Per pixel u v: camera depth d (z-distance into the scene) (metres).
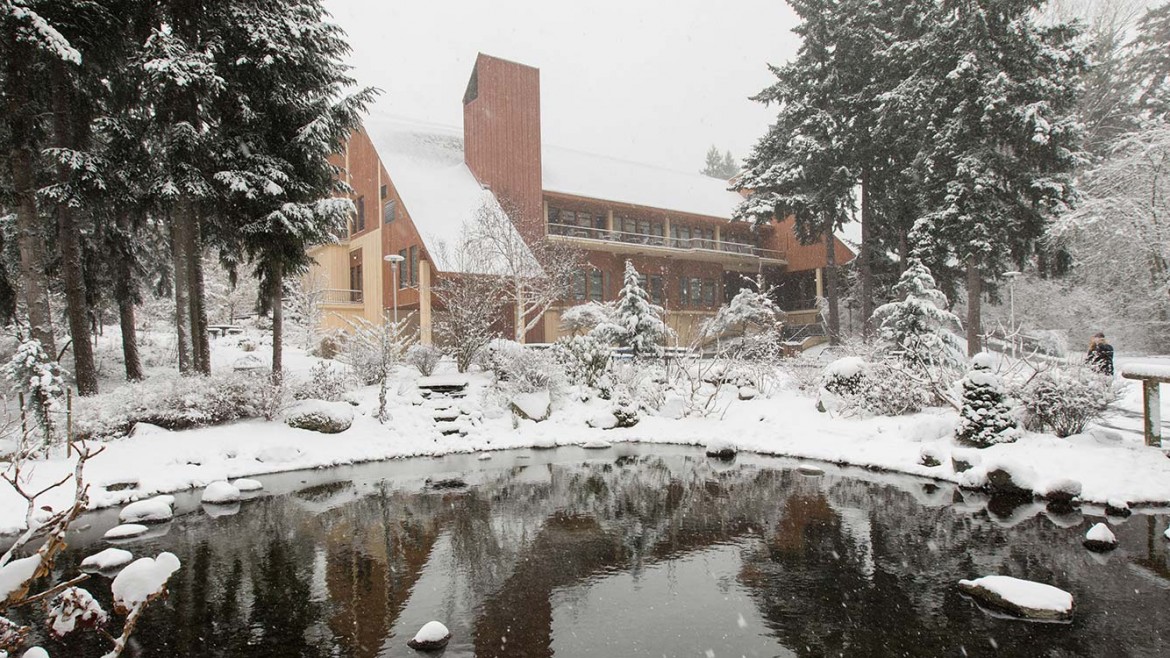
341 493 9.90
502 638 4.74
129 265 17.64
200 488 10.49
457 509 8.72
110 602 5.61
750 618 5.01
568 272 29.03
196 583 6.04
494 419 15.80
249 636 4.88
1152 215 22.17
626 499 9.11
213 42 14.34
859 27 28.36
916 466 10.34
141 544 7.37
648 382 17.30
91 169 13.16
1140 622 4.78
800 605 5.23
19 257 16.66
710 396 16.12
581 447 13.95
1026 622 4.83
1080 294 26.92
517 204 31.77
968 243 23.00
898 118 25.48
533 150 35.38
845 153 29.47
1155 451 9.12
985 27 22.41
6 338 18.55
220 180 14.50
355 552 6.91
